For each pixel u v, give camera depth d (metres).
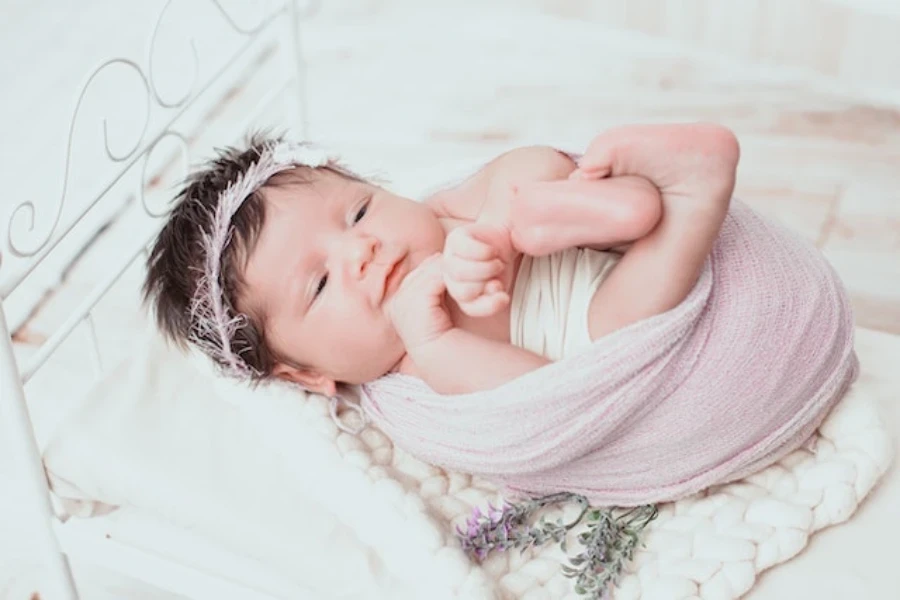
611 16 2.72
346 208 1.31
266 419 1.38
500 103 2.51
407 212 1.31
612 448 1.21
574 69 2.61
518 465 1.22
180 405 1.43
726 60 2.60
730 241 1.21
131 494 1.35
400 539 1.25
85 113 2.45
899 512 1.23
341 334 1.28
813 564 1.19
